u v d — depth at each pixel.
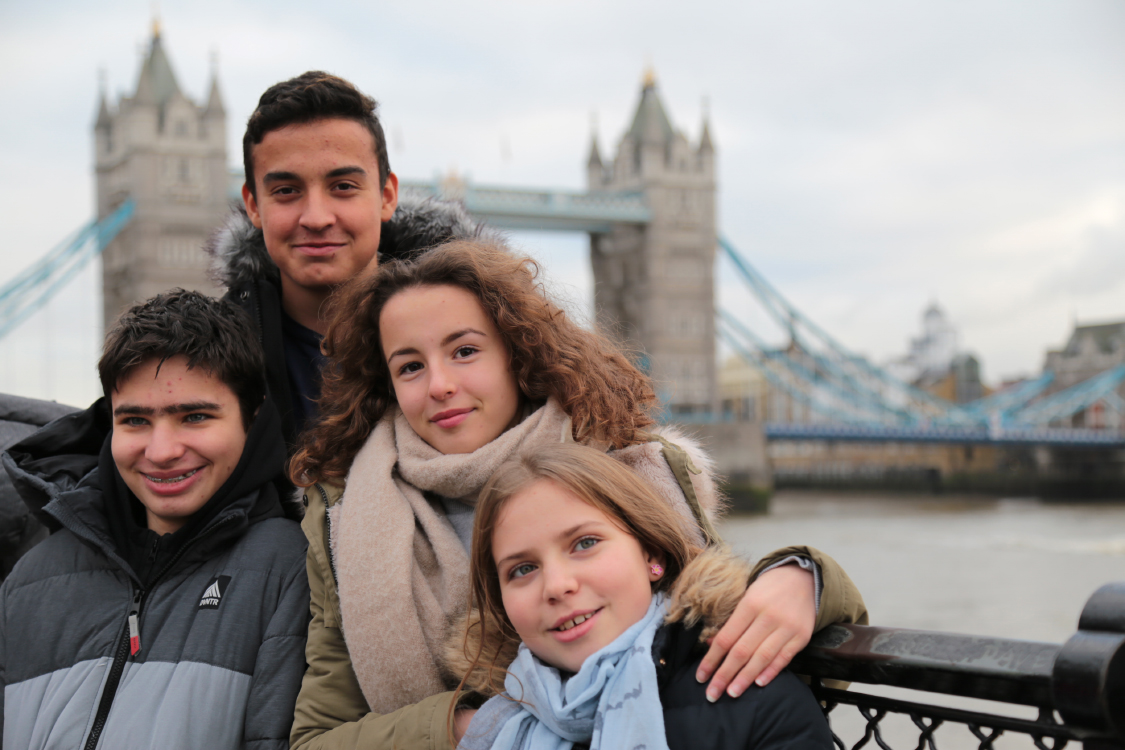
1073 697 0.95
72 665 1.57
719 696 1.16
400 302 1.48
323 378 1.67
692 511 1.44
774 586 1.20
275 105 1.87
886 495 59.78
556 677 1.22
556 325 1.51
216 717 1.51
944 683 1.08
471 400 1.46
